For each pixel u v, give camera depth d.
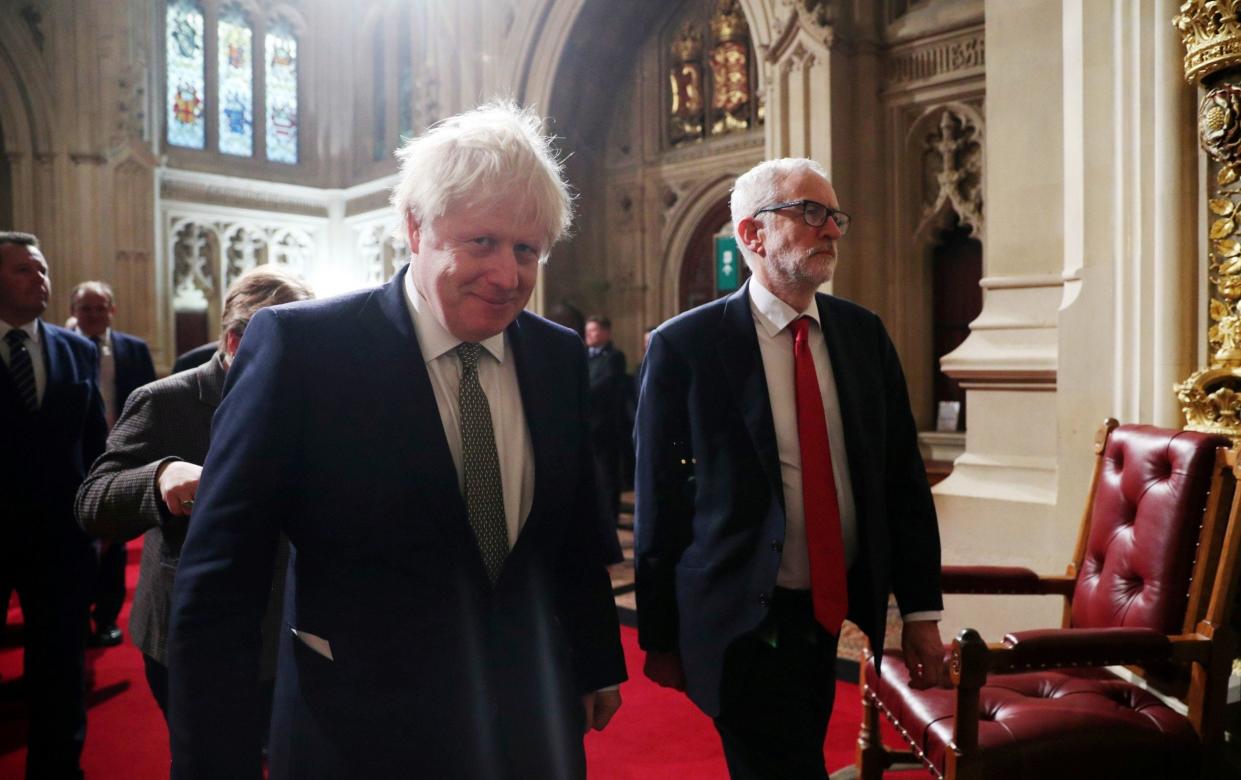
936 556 1.92
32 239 2.81
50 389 2.77
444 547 1.19
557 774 1.24
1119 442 2.34
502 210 1.13
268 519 1.13
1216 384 2.79
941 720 1.97
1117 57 3.17
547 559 1.32
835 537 1.82
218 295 11.67
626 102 9.38
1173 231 3.01
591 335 6.84
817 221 1.81
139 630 1.95
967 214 6.06
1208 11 2.66
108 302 4.53
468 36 9.66
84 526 1.73
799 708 1.83
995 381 3.80
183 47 11.49
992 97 3.92
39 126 10.49
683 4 8.92
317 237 12.50
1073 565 2.43
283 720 1.19
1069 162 3.38
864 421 1.87
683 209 8.95
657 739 3.10
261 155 12.05
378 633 1.16
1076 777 1.84
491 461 1.25
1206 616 1.99
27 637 2.67
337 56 12.38
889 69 6.23
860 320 1.99
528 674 1.25
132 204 10.70
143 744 3.13
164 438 1.84
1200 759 1.89
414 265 1.24
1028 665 1.82
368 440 1.18
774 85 6.31
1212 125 2.74
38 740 2.63
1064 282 3.44
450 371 1.27
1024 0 3.80
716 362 1.92
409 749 1.15
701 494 1.92
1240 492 1.95
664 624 1.95
